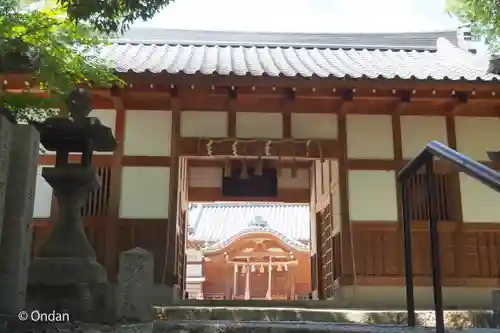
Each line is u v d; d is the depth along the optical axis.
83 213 11.72
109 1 6.20
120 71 11.02
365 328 4.18
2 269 4.64
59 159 6.49
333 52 16.08
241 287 25.06
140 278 5.84
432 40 16.69
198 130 12.34
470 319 7.72
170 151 12.11
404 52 16.34
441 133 12.55
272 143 12.27
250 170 13.98
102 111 12.24
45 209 11.79
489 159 12.45
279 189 16.06
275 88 11.79
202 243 24.11
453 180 12.20
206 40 16.41
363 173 12.25
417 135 12.52
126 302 5.74
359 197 12.10
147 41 16.11
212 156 12.28
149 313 5.78
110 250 11.48
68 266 5.79
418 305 11.48
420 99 12.25
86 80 9.19
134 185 11.91
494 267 11.88
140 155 12.05
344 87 11.55
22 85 11.32
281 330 4.16
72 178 6.25
